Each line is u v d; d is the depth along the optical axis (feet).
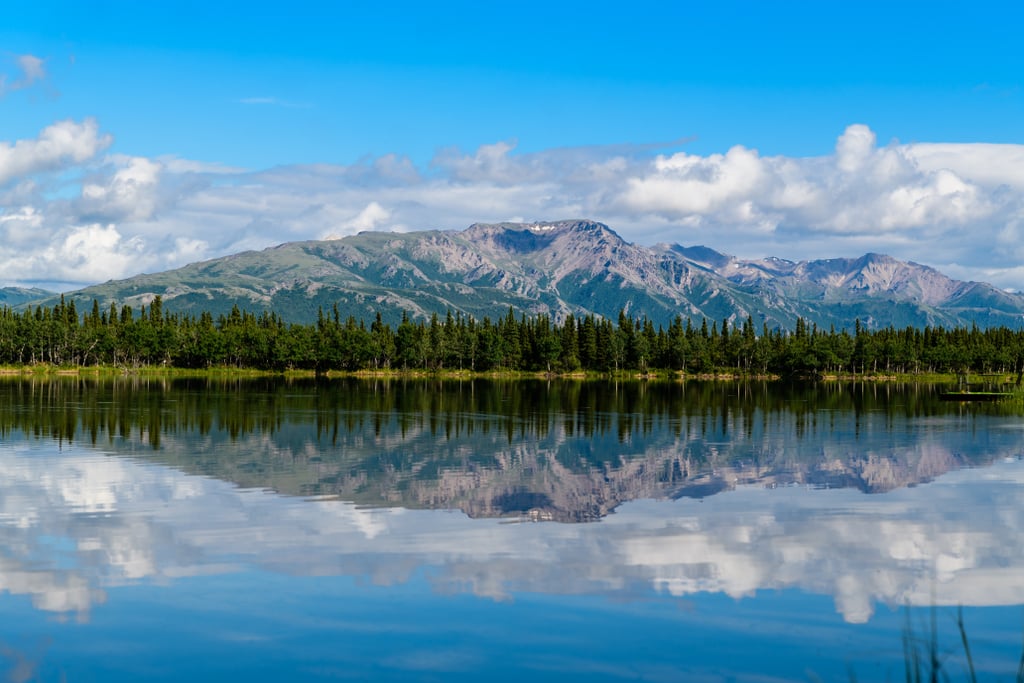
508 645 77.46
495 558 105.60
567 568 101.30
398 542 113.29
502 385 640.17
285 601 88.69
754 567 102.63
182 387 526.16
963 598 91.50
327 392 488.02
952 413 358.84
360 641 78.23
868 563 104.68
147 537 114.62
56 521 124.06
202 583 94.48
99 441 221.46
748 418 324.60
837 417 333.42
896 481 167.12
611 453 209.05
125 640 78.02
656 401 437.58
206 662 73.41
